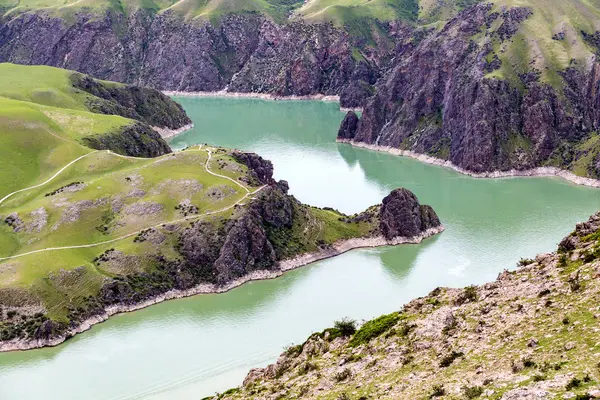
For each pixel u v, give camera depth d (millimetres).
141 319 158500
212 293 172000
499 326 67688
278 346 141375
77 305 158125
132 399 124188
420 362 68562
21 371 136500
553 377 51406
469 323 71875
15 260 170875
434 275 174000
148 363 137375
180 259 176875
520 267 87250
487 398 52562
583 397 46094
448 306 80250
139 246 177000
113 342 147250
